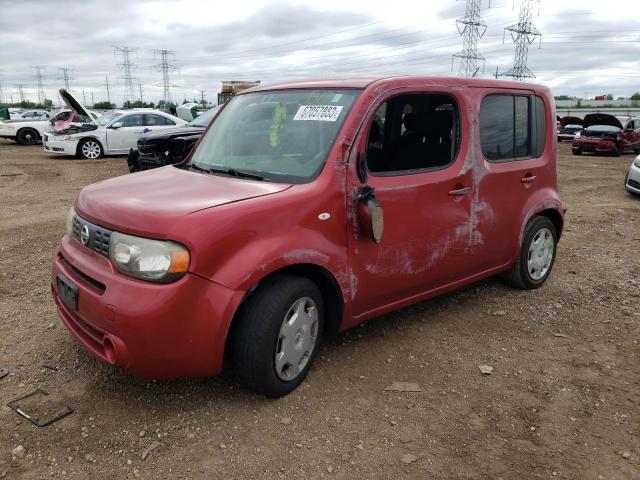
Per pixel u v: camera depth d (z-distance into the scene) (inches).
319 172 129.3
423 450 113.3
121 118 705.0
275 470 106.0
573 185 511.8
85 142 685.3
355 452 111.8
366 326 169.0
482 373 143.6
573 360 152.6
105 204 121.2
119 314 108.1
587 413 127.5
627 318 181.0
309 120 140.6
